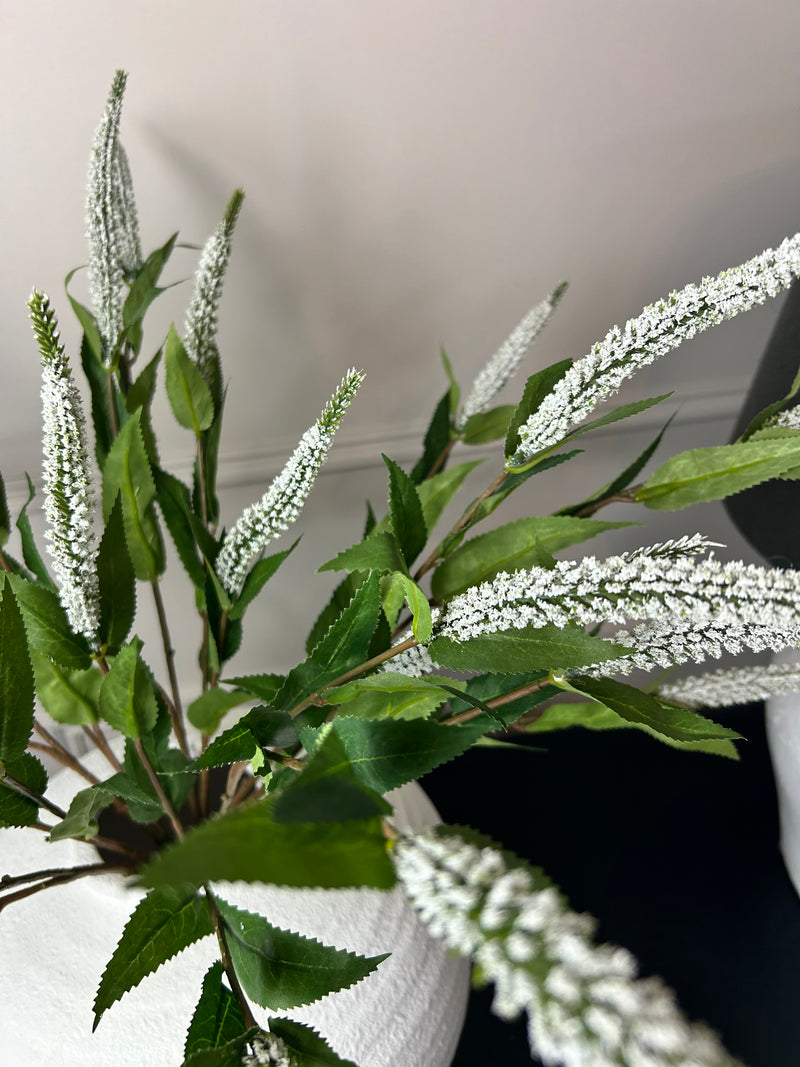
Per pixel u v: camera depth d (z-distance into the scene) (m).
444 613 0.32
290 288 0.57
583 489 0.74
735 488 0.37
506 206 0.55
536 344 0.63
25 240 0.51
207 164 0.50
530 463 0.36
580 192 0.55
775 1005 0.66
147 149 0.49
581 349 0.64
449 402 0.53
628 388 0.67
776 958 0.69
